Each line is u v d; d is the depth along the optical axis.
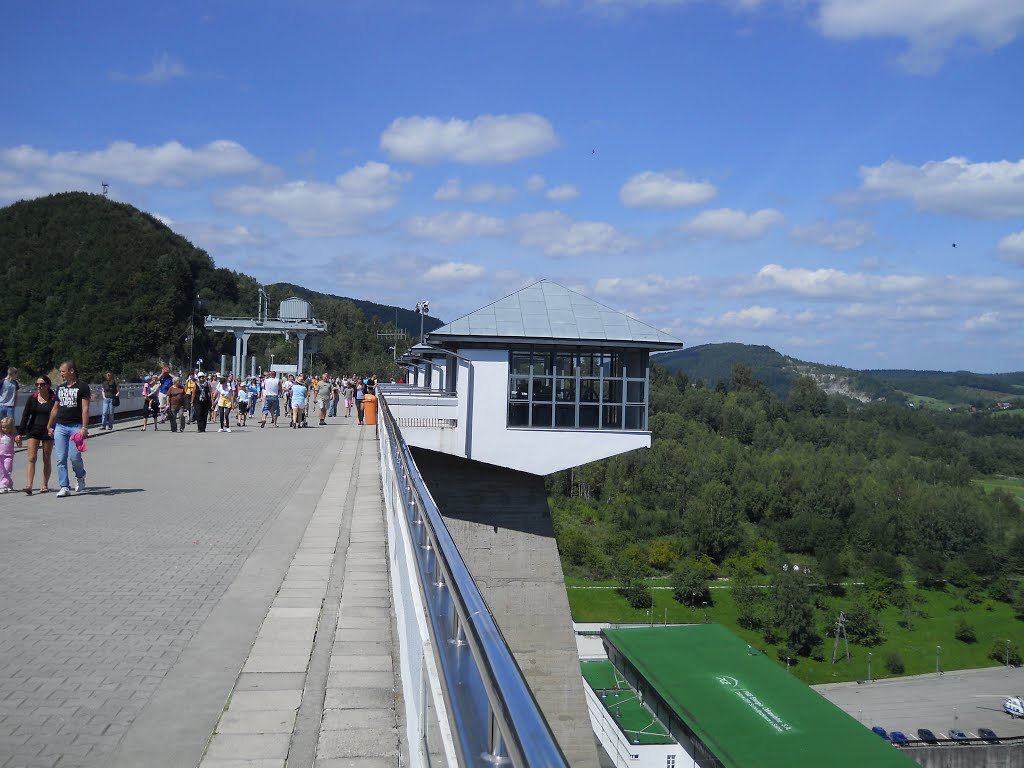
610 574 77.75
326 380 38.38
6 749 4.52
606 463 103.25
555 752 1.50
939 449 156.00
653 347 24.52
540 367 24.45
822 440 148.38
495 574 26.11
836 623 72.88
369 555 9.95
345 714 5.02
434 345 24.88
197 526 11.71
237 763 4.34
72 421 14.10
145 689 5.47
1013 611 78.88
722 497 88.94
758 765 24.39
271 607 7.60
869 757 24.75
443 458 26.36
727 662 32.94
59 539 10.56
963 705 60.03
